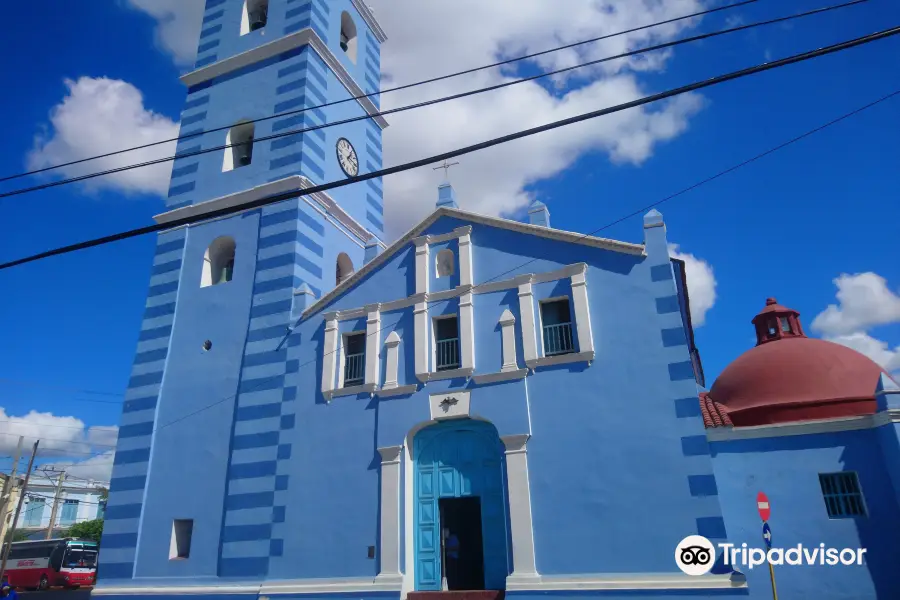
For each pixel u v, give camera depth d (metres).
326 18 30.56
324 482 20.98
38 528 78.31
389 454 20.30
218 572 21.27
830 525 16.47
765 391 19.84
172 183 28.84
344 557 19.83
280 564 20.50
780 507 16.94
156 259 27.66
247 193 26.66
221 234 26.86
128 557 22.77
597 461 17.92
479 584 20.23
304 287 24.27
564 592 17.00
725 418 18.41
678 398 17.67
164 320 26.23
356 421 21.28
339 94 30.19
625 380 18.36
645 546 16.78
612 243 19.70
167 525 22.78
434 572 19.22
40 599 35.41
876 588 15.75
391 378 21.19
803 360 20.00
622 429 17.95
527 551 17.70
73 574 42.12
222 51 30.77
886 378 16.94
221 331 25.03
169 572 22.02
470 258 21.48
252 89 29.08
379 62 35.22
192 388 24.62
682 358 17.98
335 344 22.55
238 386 23.78
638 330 18.70
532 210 21.55
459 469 19.98
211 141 28.97
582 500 17.72
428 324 21.41
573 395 18.78
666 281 18.88
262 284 24.88
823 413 18.75
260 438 22.48
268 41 29.70
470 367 20.11
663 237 19.41
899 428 16.05
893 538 15.95
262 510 21.44
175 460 23.73
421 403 20.47
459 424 20.30
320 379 22.42
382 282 22.88
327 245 26.86
